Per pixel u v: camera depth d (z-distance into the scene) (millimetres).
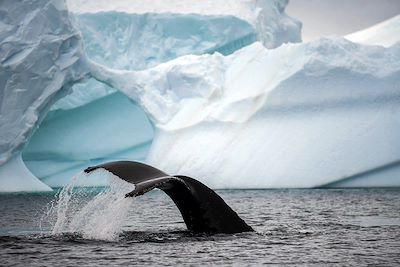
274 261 49250
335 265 47656
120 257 50188
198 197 58719
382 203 148875
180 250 53219
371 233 69875
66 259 49375
